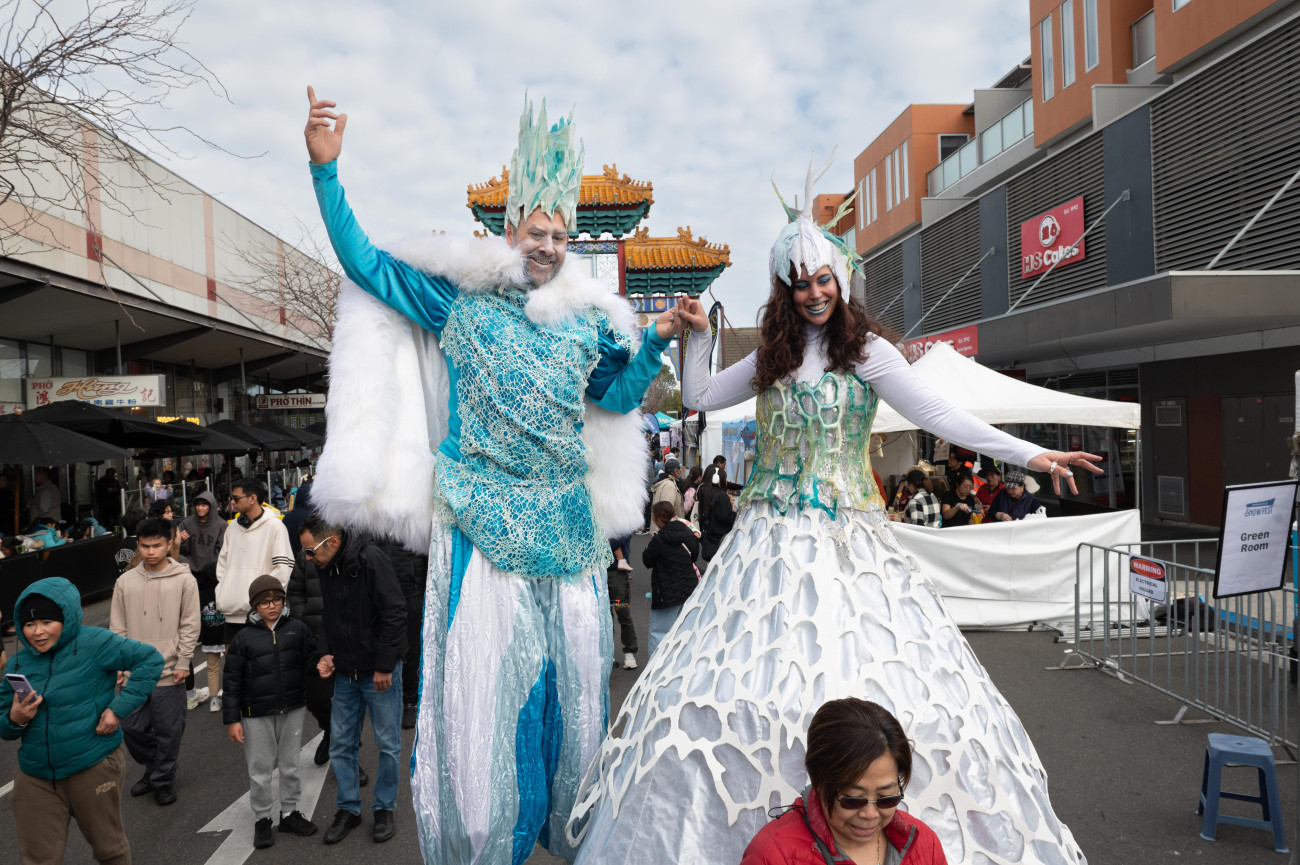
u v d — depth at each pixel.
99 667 3.37
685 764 1.92
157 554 4.77
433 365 2.53
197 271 16.77
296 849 4.11
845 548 2.17
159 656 3.50
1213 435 13.98
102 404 13.59
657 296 19.42
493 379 2.31
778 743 1.90
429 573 2.34
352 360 2.30
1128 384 16.27
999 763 1.93
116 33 6.01
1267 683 6.00
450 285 2.42
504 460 2.31
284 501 21.00
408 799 4.73
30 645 3.31
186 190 16.31
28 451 9.48
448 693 2.24
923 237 23.03
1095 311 12.30
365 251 2.33
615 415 2.55
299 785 4.32
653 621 6.68
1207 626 5.36
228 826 4.38
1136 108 14.18
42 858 3.27
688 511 13.26
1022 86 24.83
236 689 4.13
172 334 17.52
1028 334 14.05
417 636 5.87
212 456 22.22
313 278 21.53
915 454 13.82
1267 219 11.66
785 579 2.13
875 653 2.02
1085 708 5.82
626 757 2.04
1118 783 4.57
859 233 32.75
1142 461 15.74
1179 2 15.42
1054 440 18.86
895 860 1.68
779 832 1.70
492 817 2.14
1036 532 8.20
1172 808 4.25
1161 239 13.73
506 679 2.24
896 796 1.62
